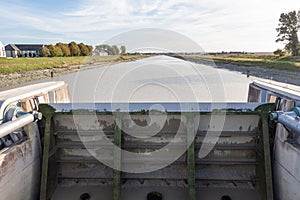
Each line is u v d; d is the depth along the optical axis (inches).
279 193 212.7
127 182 238.7
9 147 192.4
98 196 230.5
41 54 2709.2
